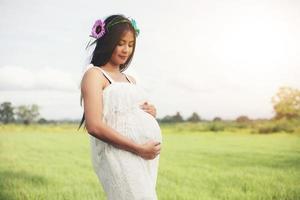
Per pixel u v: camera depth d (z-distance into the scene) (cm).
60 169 551
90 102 188
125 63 211
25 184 536
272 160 536
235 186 516
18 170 549
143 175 191
